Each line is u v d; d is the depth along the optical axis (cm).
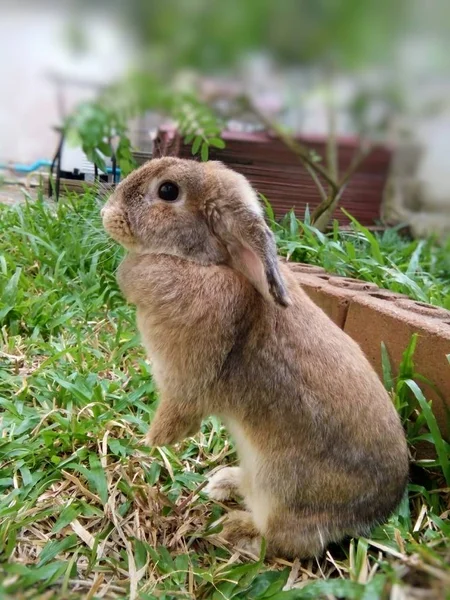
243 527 38
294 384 35
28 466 39
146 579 32
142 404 46
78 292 64
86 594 29
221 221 35
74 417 42
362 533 36
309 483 35
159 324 35
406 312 49
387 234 81
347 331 53
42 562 31
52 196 73
